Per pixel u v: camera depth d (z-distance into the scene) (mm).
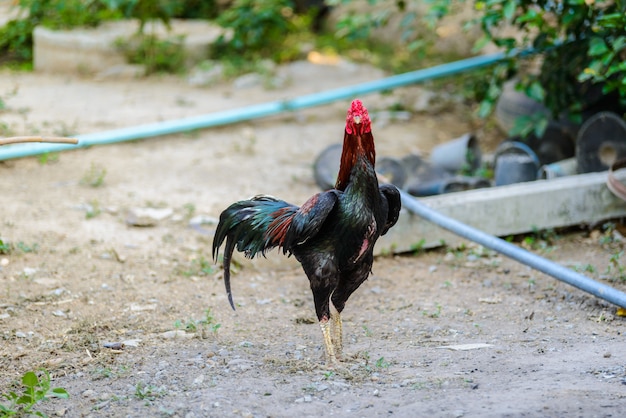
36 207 10922
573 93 11969
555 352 7016
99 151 13180
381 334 7793
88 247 9836
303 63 18516
